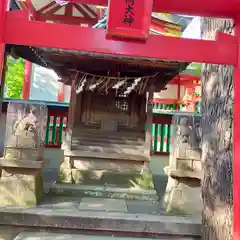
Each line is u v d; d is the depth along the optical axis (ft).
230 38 10.82
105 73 29.30
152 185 27.37
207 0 10.41
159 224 18.78
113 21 9.39
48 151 37.06
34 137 21.13
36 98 56.70
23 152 20.95
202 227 16.90
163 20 33.14
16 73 50.96
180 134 21.08
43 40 10.11
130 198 25.17
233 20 11.69
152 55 10.44
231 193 12.03
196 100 54.75
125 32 9.40
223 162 13.24
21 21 10.09
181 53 10.55
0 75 10.00
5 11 10.03
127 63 25.38
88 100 30.09
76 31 10.23
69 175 27.53
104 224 18.80
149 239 18.30
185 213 20.51
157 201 24.72
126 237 18.49
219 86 14.24
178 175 20.44
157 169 36.99
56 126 37.47
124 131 29.94
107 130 29.76
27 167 20.47
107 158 28.60
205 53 10.64
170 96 60.59
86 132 29.53
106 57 23.73
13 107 21.29
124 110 30.32
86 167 28.53
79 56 24.21
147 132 28.73
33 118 21.25
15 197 20.68
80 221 18.78
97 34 10.30
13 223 18.62
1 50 9.89
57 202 22.30
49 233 18.38
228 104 12.82
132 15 9.40
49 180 30.73
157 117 37.09
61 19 45.44
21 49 23.09
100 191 25.30
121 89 29.71
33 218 18.72
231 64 10.78
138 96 30.42
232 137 12.13
